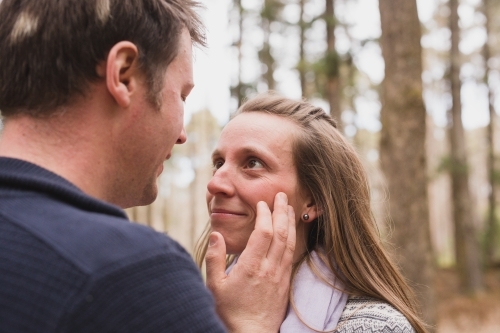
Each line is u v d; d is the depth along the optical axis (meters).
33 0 1.00
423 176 5.45
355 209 1.61
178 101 1.15
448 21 16.69
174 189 28.75
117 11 1.01
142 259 0.83
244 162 1.54
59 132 0.98
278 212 1.45
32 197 0.88
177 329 0.81
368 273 1.50
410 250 5.27
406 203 5.36
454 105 15.47
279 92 1.79
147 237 0.88
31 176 0.90
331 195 1.55
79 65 0.98
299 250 1.59
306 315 1.38
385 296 1.45
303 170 1.55
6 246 0.82
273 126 1.55
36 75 0.96
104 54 1.00
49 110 0.97
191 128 23.12
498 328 11.83
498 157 18.80
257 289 1.36
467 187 15.84
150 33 1.05
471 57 17.94
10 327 0.77
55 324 0.76
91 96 1.00
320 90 11.19
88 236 0.83
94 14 0.98
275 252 1.39
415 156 5.43
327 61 10.52
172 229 27.81
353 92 13.27
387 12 5.62
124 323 0.78
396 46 5.54
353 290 1.49
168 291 0.83
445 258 23.70
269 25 13.09
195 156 22.66
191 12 1.21
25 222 0.85
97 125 1.01
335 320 1.38
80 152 0.99
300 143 1.55
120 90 1.00
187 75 1.17
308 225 1.64
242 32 13.27
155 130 1.09
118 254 0.82
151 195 1.17
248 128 1.55
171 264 0.86
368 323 1.34
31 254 0.81
